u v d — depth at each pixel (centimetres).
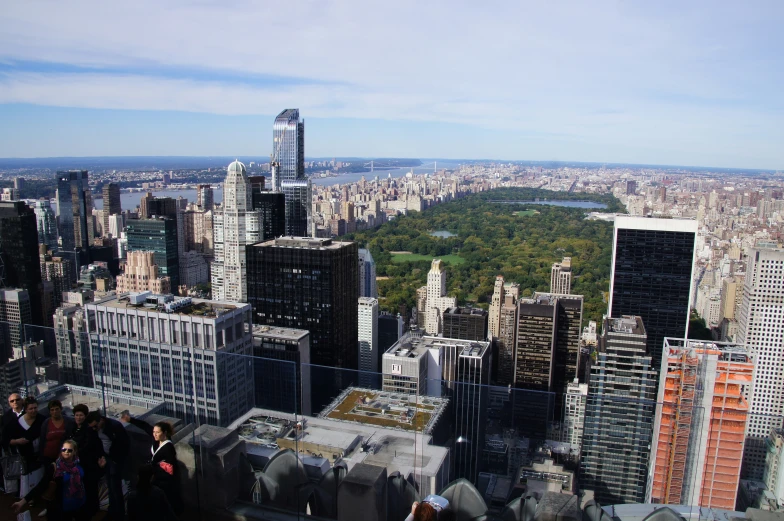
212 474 1906
